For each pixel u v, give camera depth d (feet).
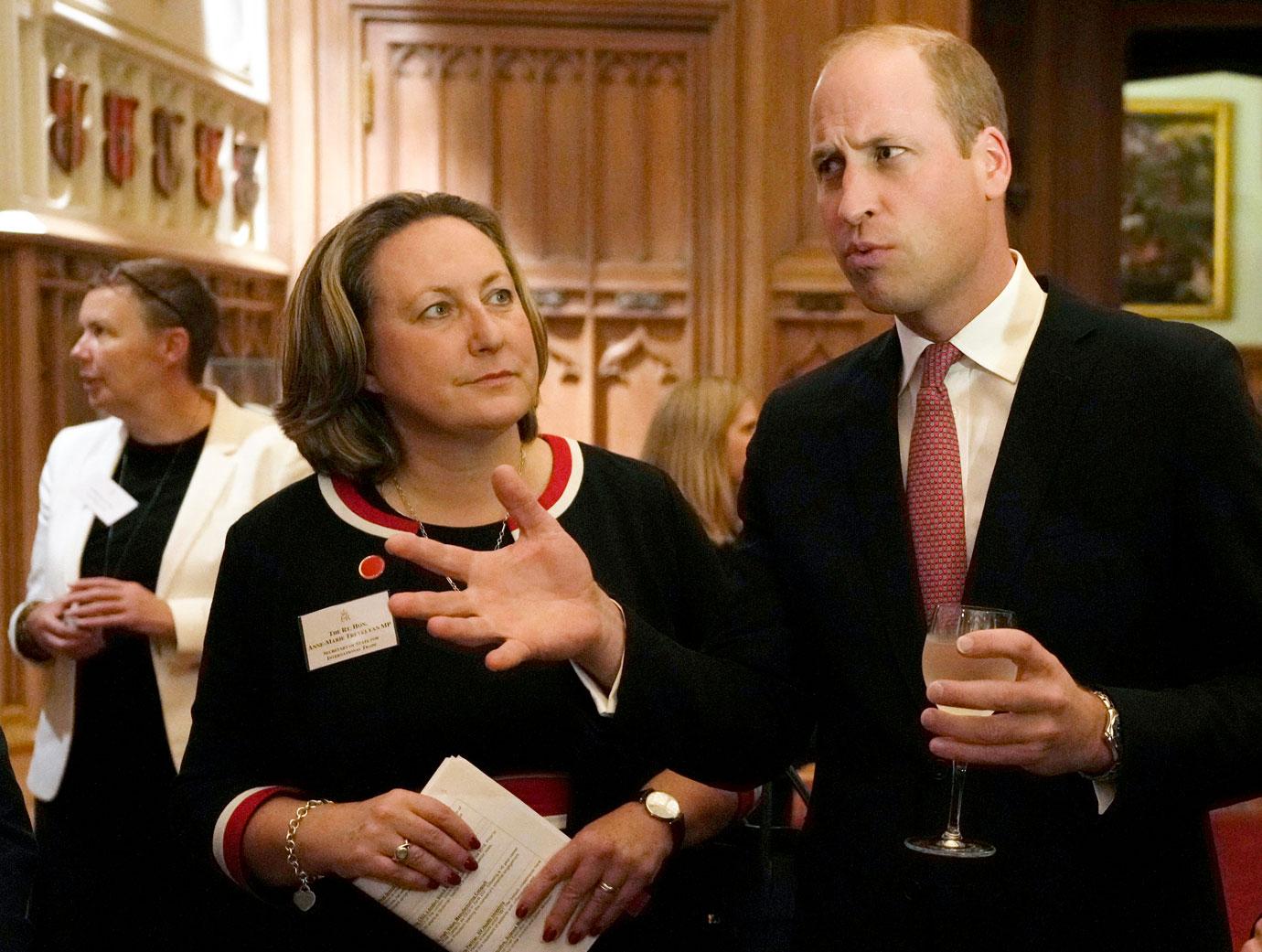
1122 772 5.08
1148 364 5.65
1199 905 5.58
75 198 14.75
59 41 14.28
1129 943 5.47
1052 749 4.96
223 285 18.45
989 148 5.73
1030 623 5.57
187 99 17.58
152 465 10.62
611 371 20.89
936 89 5.58
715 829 6.41
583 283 20.66
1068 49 25.18
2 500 13.42
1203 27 25.49
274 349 20.20
